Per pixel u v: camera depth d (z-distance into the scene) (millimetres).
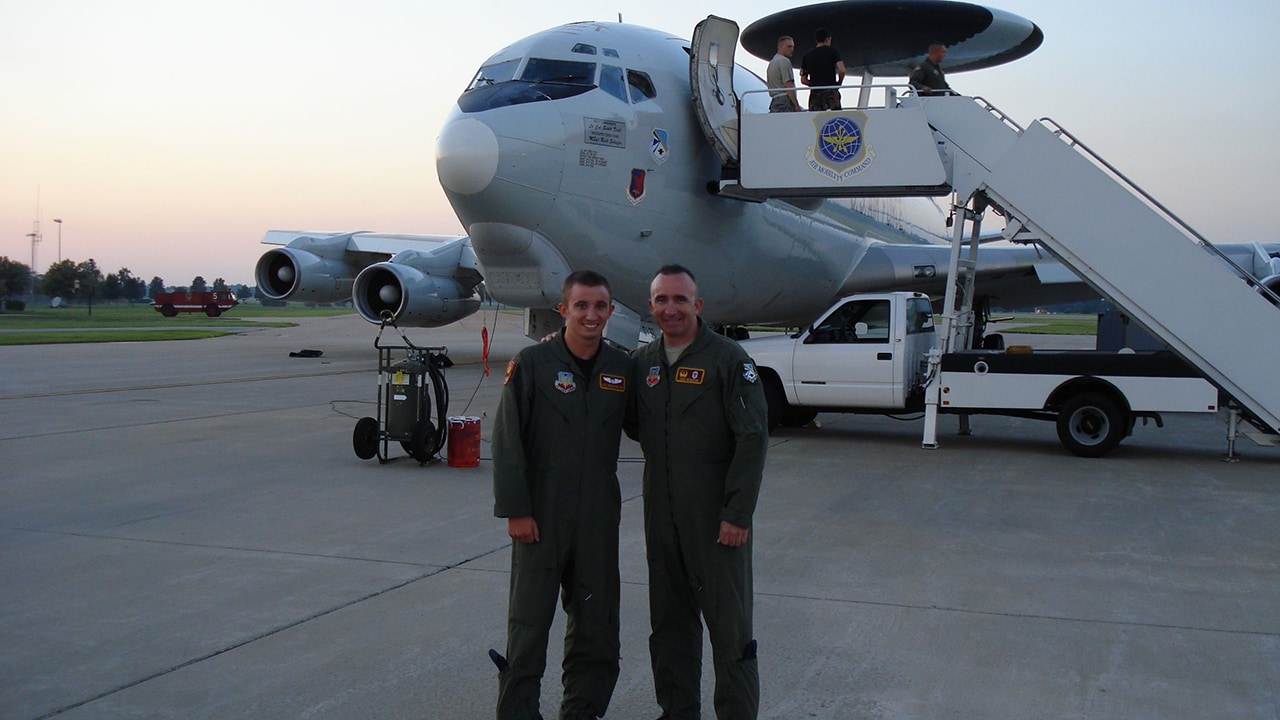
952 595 5168
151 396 15242
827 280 15086
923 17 13328
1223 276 9586
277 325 54344
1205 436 11836
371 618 4758
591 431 3559
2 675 4012
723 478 3520
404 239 22781
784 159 10852
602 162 10391
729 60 11945
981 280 16281
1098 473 8984
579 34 10992
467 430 9055
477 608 4914
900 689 3900
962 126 10594
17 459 9375
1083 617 4797
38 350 27906
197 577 5453
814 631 4586
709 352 3521
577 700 3549
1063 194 10148
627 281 11234
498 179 9625
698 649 3656
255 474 8664
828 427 12500
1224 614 4848
